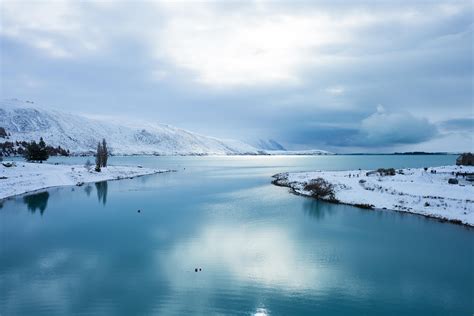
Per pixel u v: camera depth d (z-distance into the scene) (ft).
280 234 139.44
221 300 83.76
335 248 121.49
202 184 326.65
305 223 158.40
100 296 85.56
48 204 208.95
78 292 87.66
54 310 79.25
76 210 189.88
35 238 133.69
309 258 111.34
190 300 83.76
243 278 96.07
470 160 313.53
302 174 357.82
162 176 423.64
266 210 189.67
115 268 102.89
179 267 103.76
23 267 103.71
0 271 100.78
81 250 119.24
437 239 132.67
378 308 79.97
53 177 316.81
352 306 80.94
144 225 154.40
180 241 129.70
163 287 90.43
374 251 117.91
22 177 290.97
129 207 199.11
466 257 112.06
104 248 121.29
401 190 213.05
